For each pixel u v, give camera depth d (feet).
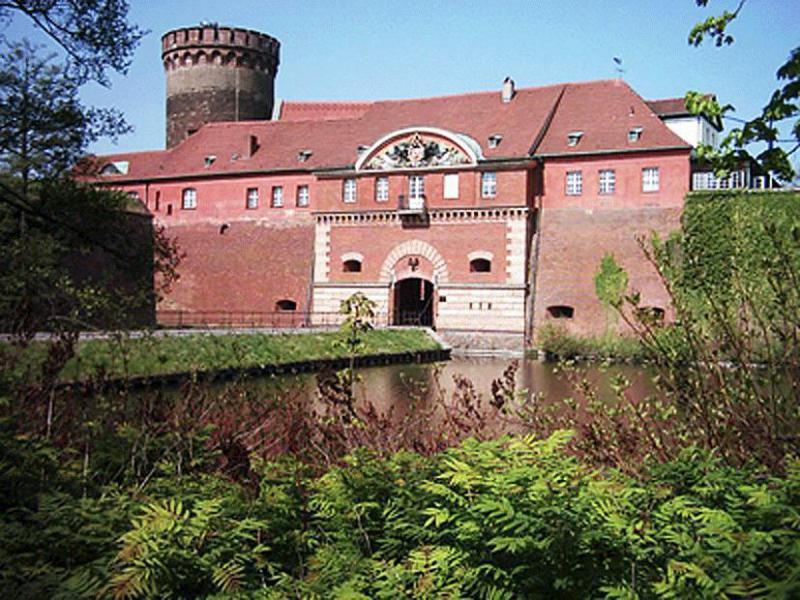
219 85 248.73
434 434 39.75
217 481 26.35
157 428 30.83
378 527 21.56
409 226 184.96
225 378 95.71
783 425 24.07
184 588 19.43
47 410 33.73
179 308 212.43
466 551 18.02
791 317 26.07
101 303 43.70
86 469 27.27
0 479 25.22
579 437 32.91
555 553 17.04
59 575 18.75
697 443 26.16
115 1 56.18
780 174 20.43
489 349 173.78
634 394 61.31
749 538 16.33
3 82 56.59
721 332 25.52
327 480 23.29
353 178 191.52
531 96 195.11
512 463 20.47
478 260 179.01
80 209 59.72
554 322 169.78
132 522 20.12
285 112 241.35
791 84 19.34
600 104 185.98
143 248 63.10
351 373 28.45
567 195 175.52
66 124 58.65
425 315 207.62
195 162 219.41
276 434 35.70
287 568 21.18
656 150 167.02
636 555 17.39
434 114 201.77
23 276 43.75
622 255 167.63
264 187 207.62
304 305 196.65
